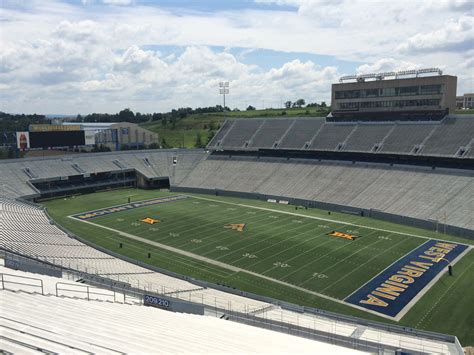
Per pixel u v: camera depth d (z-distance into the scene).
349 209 61.81
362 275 38.69
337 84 80.81
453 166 62.94
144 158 92.50
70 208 67.81
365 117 78.56
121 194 80.31
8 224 48.84
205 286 35.59
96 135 105.56
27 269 28.56
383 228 53.41
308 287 36.56
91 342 13.41
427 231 51.84
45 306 18.20
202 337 16.55
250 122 94.25
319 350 16.70
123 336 14.78
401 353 20.80
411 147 67.25
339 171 71.94
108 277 33.50
